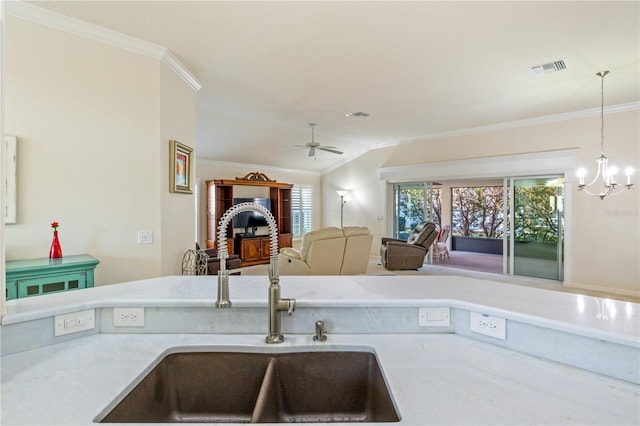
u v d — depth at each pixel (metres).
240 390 1.14
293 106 4.98
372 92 4.32
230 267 4.79
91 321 1.23
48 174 2.59
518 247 6.10
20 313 1.08
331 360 1.15
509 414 0.76
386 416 0.90
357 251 5.44
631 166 4.75
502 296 1.29
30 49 2.51
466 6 2.43
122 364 1.01
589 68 3.54
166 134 3.24
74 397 0.83
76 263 2.40
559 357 1.01
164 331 1.25
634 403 0.80
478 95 4.43
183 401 1.13
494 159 6.07
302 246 5.05
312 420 1.12
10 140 2.44
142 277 3.03
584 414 0.76
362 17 2.58
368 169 8.25
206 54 3.23
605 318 1.03
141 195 3.02
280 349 1.14
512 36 2.86
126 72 2.93
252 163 7.90
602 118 4.59
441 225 10.66
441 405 0.79
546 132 5.51
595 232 5.05
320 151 7.93
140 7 2.45
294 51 3.16
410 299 1.25
